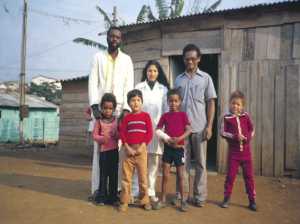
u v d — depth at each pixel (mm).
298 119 5477
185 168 3670
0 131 18625
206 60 8766
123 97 3889
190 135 3666
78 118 9453
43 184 4590
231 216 3309
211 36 6227
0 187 4273
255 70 5820
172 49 6602
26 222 2867
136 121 3434
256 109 5797
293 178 5488
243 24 5930
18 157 8469
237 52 5988
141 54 7094
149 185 3729
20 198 3689
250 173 3643
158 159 3760
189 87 3660
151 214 3229
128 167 3385
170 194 4219
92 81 3793
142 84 3871
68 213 3156
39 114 23406
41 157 8625
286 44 5617
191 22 6402
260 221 3184
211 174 5844
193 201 3834
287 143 5539
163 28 6711
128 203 3510
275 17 5680
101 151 3520
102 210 3303
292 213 3516
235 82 5965
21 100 14438
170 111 3582
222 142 6027
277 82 5641
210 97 3625
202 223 3029
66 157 8727
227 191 3689
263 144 5719
